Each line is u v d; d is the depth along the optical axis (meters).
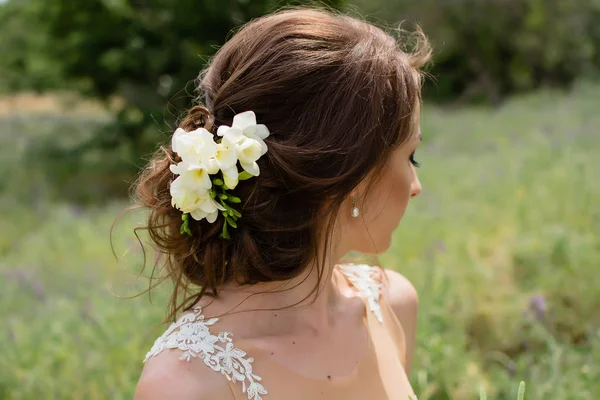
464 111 14.66
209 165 1.10
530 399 2.14
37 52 11.34
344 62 1.18
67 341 2.92
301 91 1.17
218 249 1.24
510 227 4.31
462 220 4.53
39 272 4.81
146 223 1.47
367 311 1.54
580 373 2.26
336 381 1.31
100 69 10.61
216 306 1.29
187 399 1.13
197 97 1.56
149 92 10.44
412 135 1.31
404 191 1.32
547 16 19.84
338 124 1.16
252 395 1.19
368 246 1.38
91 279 4.38
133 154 10.50
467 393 2.47
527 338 2.94
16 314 3.82
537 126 9.46
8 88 13.98
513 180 5.36
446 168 6.66
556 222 4.16
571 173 5.02
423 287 2.96
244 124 1.13
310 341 1.32
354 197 1.28
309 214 1.21
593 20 21.11
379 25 1.60
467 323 3.11
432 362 2.43
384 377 1.45
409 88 1.25
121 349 2.72
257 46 1.21
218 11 9.70
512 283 3.51
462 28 19.81
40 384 2.67
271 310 1.30
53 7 10.04
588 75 19.17
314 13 1.27
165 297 2.83
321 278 1.30
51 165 10.28
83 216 7.05
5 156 10.74
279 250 1.22
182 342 1.19
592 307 3.12
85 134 12.63
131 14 10.03
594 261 3.37
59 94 13.27
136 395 1.17
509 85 20.56
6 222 7.18
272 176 1.18
